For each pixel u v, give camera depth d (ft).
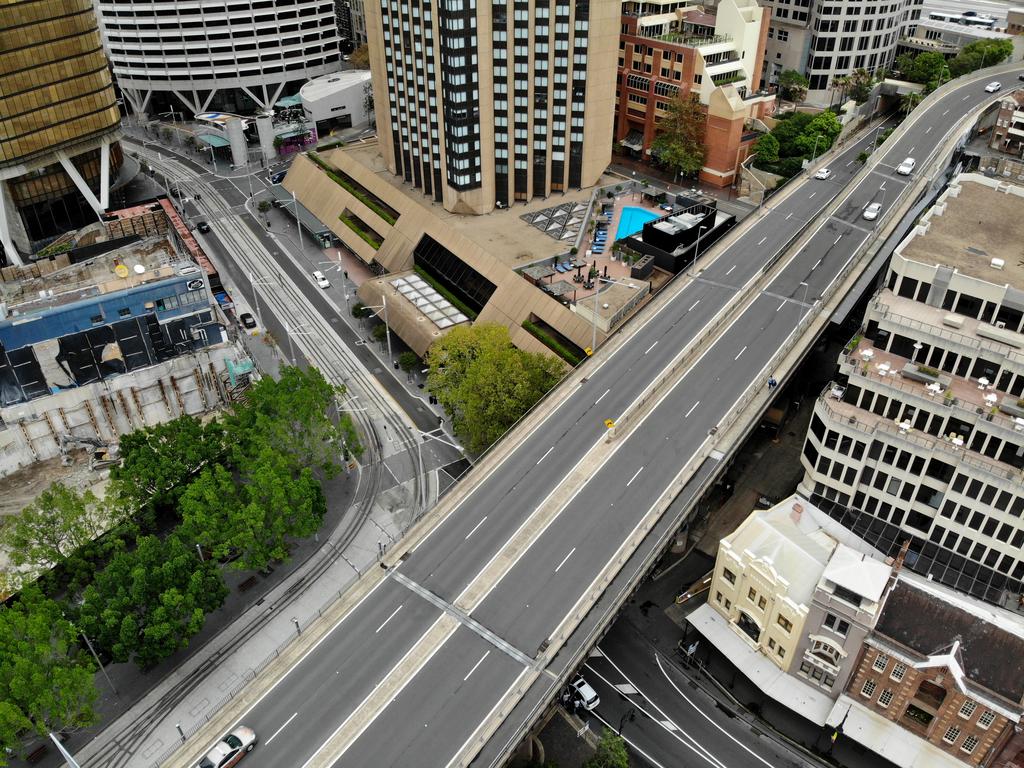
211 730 238.89
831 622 255.91
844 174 563.48
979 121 596.70
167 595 267.39
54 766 262.47
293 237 593.01
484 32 458.91
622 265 457.68
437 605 270.87
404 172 565.53
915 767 248.32
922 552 306.14
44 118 537.24
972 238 343.67
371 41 537.24
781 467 379.14
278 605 314.76
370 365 451.12
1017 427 271.90
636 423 339.16
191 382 404.77
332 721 238.48
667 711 285.23
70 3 523.29
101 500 332.39
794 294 415.64
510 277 448.65
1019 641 238.68
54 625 263.49
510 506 305.12
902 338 314.35
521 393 351.05
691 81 585.22
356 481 374.43
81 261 500.33
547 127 508.94
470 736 231.71
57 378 391.65
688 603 320.91
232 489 307.17
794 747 273.54
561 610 265.95
